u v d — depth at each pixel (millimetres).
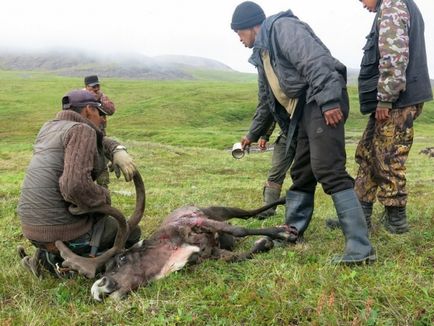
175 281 4336
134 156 20234
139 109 54906
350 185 4551
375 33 5281
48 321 3850
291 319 3678
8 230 6680
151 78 194875
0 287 4496
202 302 3957
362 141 5691
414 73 5156
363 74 5457
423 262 4516
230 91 66312
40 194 4355
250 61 4898
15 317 3914
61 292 4297
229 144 30922
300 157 5102
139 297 4074
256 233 4953
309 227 6016
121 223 4371
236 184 12625
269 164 18875
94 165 4598
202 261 4738
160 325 3689
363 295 3859
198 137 34438
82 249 4602
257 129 6312
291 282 4102
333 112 4387
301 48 4395
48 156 4375
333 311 3656
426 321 3547
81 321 3828
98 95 8141
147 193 10086
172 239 4684
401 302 3762
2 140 34562
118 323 3775
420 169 16703
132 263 4371
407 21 5012
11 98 65812
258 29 4930
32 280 4582
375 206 7125
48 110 57312
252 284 4160
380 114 5195
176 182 13430
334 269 4297
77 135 4316
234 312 3809
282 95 4789
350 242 4496
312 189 5336
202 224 4809
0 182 12922
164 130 41562
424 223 5840
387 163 5336
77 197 4168
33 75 134250
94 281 4457
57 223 4395
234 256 4848
